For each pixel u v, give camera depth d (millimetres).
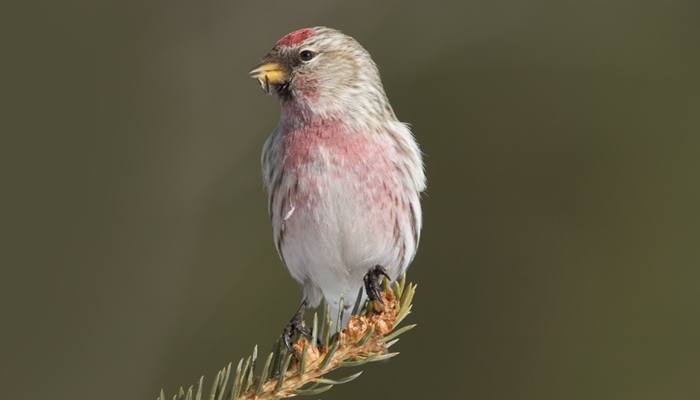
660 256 11781
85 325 13180
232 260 13031
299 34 7504
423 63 13250
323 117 7215
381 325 5547
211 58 14516
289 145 7176
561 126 12523
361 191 7070
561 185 12234
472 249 12117
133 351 12922
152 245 13578
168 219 13672
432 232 12273
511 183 12320
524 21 13180
